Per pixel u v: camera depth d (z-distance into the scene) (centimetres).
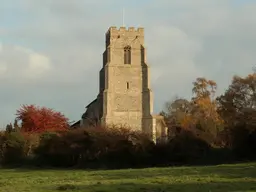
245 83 8519
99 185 2514
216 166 4438
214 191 2177
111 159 5731
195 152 5719
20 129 7019
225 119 8306
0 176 3878
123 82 9756
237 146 5700
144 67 9881
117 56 9856
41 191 2258
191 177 3070
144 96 9738
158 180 2825
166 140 5947
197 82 9931
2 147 6238
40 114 8038
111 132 5912
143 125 9569
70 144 5878
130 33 10000
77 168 5409
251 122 5856
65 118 8306
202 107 9294
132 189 2305
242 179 2836
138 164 5675
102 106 9856
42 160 5981
